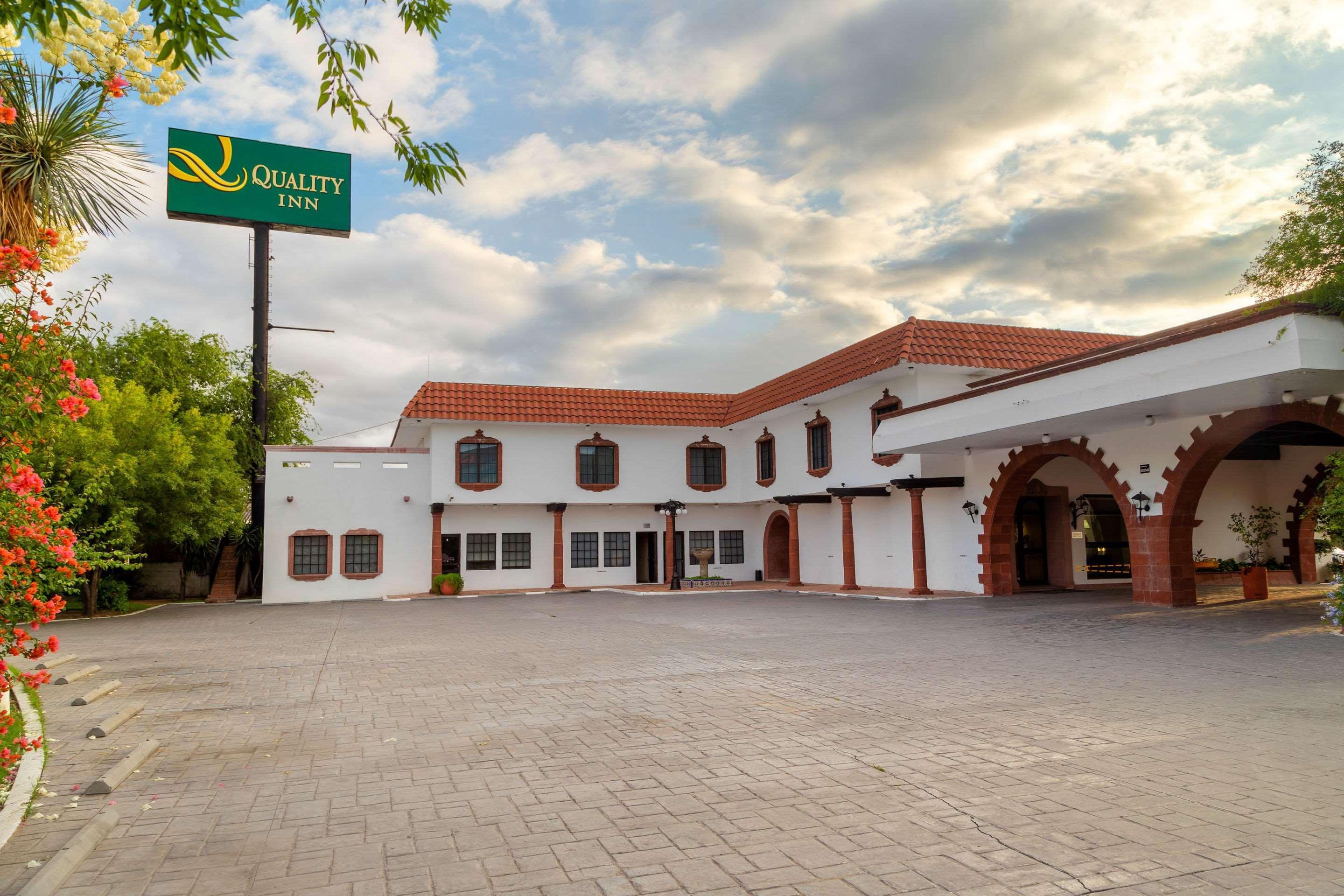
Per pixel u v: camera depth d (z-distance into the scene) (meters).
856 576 25.27
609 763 5.87
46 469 5.39
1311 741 6.05
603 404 29.94
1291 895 3.52
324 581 26.73
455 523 28.31
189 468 23.44
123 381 26.66
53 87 7.81
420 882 3.85
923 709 7.45
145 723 7.57
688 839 4.32
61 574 4.81
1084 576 21.95
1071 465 22.14
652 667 10.45
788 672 9.83
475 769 5.82
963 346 21.17
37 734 6.93
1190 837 4.19
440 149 5.22
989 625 14.10
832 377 23.98
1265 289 11.63
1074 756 5.77
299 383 35.69
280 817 4.84
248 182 28.62
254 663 11.75
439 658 11.89
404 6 4.94
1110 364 13.69
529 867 4.00
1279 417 13.38
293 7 4.64
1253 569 17.12
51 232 5.23
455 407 27.78
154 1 4.11
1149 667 9.38
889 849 4.11
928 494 22.41
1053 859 3.94
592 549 29.95
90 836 4.37
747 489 30.78
